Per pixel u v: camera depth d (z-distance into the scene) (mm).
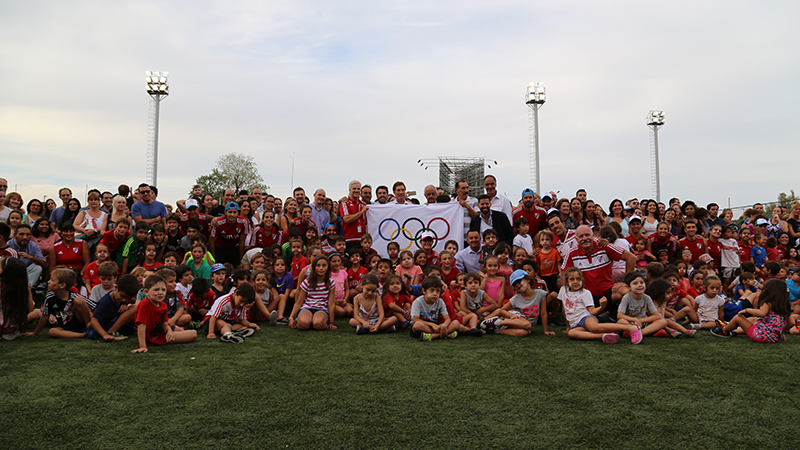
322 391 3473
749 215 11125
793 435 2729
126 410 3066
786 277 7531
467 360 4422
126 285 5199
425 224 9062
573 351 4809
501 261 6812
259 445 2570
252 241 8445
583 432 2758
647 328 5574
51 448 2525
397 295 6191
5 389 3451
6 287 5113
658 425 2863
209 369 4051
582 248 6445
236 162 40500
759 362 4344
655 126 29828
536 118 25453
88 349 4750
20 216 7824
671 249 8383
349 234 8836
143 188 8172
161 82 23016
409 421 2916
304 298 6305
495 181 8469
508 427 2830
